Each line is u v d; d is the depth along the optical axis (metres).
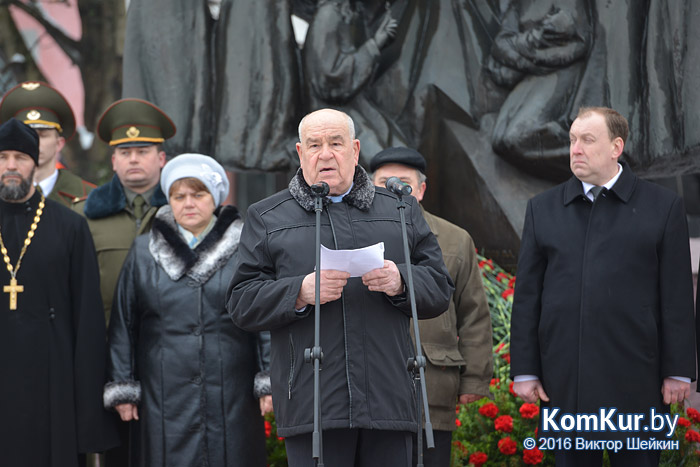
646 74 14.33
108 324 11.20
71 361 10.38
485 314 10.49
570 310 9.05
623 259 8.97
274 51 16.31
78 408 10.22
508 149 15.16
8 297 10.28
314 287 7.35
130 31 16.84
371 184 8.07
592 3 14.87
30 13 26.61
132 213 12.40
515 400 12.12
